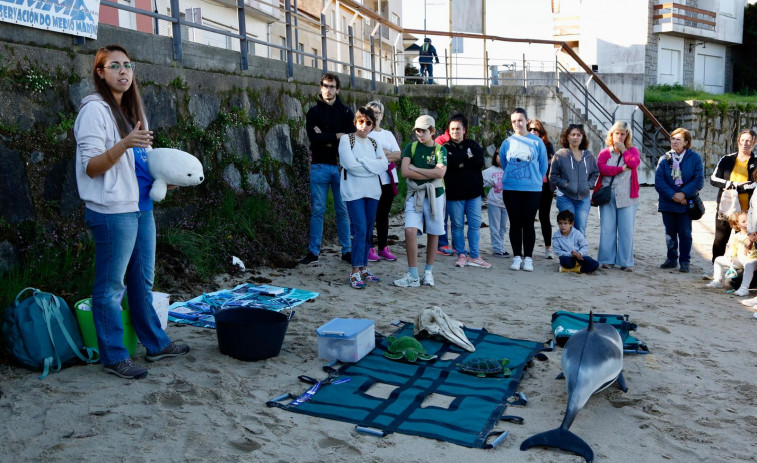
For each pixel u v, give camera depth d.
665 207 8.38
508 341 5.30
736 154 7.89
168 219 7.29
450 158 8.04
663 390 4.45
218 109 8.62
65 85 6.33
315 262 8.06
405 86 16.08
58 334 4.46
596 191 8.30
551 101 18.02
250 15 14.38
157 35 7.60
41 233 5.82
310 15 18.36
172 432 3.64
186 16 10.75
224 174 8.45
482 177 8.25
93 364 4.58
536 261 8.80
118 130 4.24
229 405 4.02
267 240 8.23
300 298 6.43
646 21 28.03
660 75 29.48
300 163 10.44
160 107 7.52
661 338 5.55
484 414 3.97
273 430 3.73
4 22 5.69
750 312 6.47
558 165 8.25
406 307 6.32
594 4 28.97
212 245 7.29
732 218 7.27
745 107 26.00
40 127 6.03
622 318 5.63
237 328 4.73
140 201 4.50
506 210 8.62
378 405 4.07
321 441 3.63
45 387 4.16
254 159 9.22
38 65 6.04
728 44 32.56
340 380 4.44
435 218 7.05
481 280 7.58
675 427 3.92
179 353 4.81
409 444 3.62
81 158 4.13
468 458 3.48
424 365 4.76
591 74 19.25
